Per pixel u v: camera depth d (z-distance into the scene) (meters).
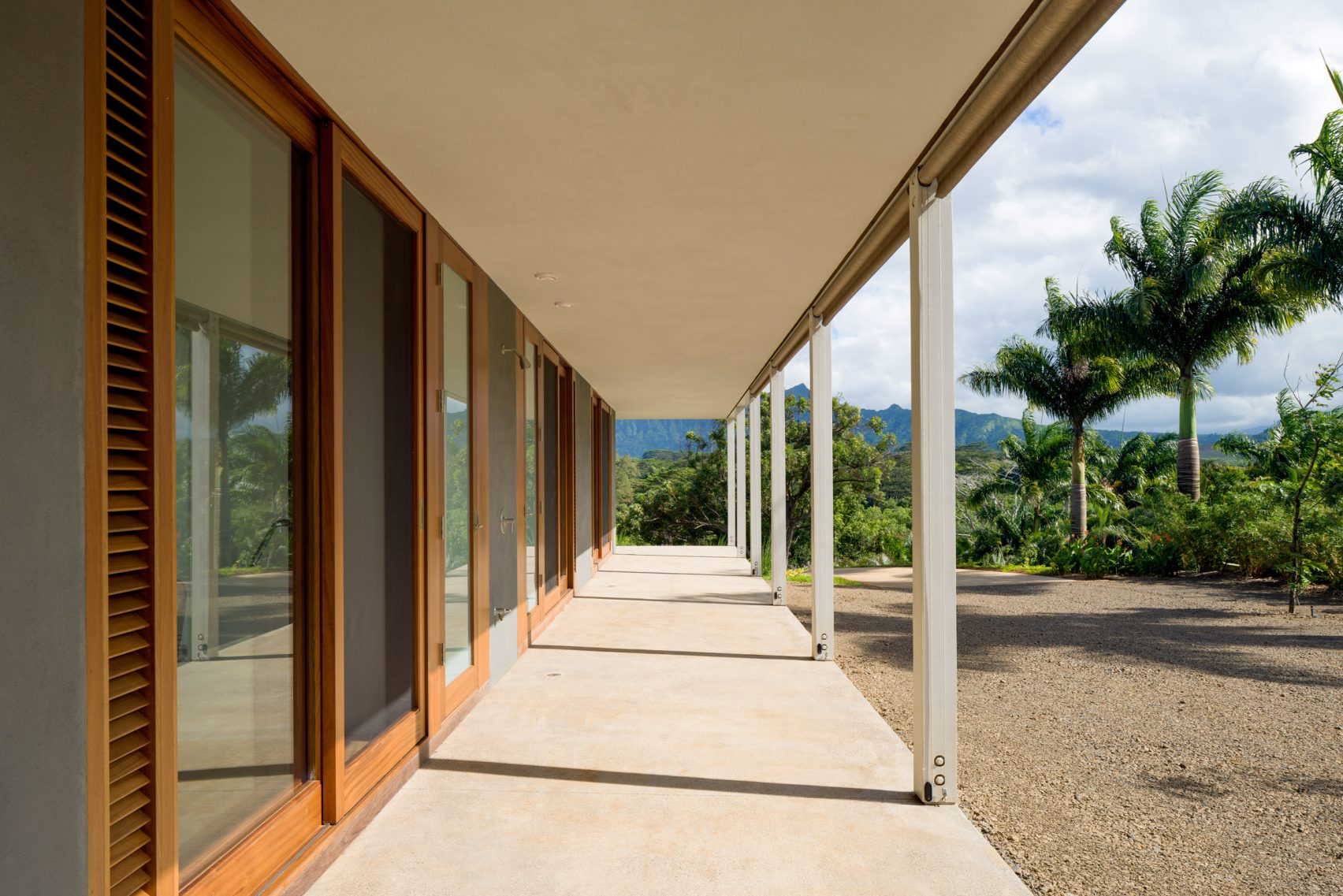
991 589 11.68
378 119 2.62
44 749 1.28
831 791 3.19
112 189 1.54
